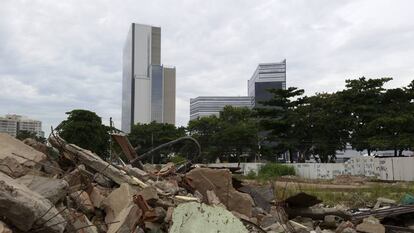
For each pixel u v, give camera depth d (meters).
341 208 12.91
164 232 6.35
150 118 145.50
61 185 5.73
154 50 151.75
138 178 8.33
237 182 10.63
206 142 72.94
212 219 5.94
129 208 5.99
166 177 9.40
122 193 6.44
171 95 149.75
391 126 51.44
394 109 54.12
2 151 7.12
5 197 4.41
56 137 8.40
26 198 4.60
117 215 6.16
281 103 62.12
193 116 147.38
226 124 75.75
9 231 4.36
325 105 58.34
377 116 53.25
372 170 45.38
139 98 145.50
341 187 28.36
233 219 6.04
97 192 6.66
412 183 34.53
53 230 4.76
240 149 69.50
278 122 59.66
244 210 8.85
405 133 50.94
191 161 11.62
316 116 58.19
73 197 6.29
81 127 39.66
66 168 8.09
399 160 42.81
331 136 58.78
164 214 6.46
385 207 13.41
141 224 6.15
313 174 48.34
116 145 10.77
